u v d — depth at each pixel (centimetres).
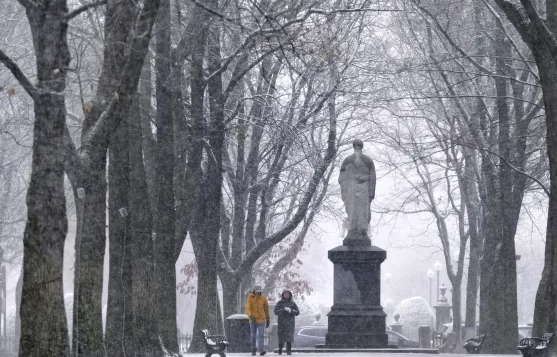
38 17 3272
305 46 5103
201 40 5516
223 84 7212
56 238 3222
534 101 6712
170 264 5409
